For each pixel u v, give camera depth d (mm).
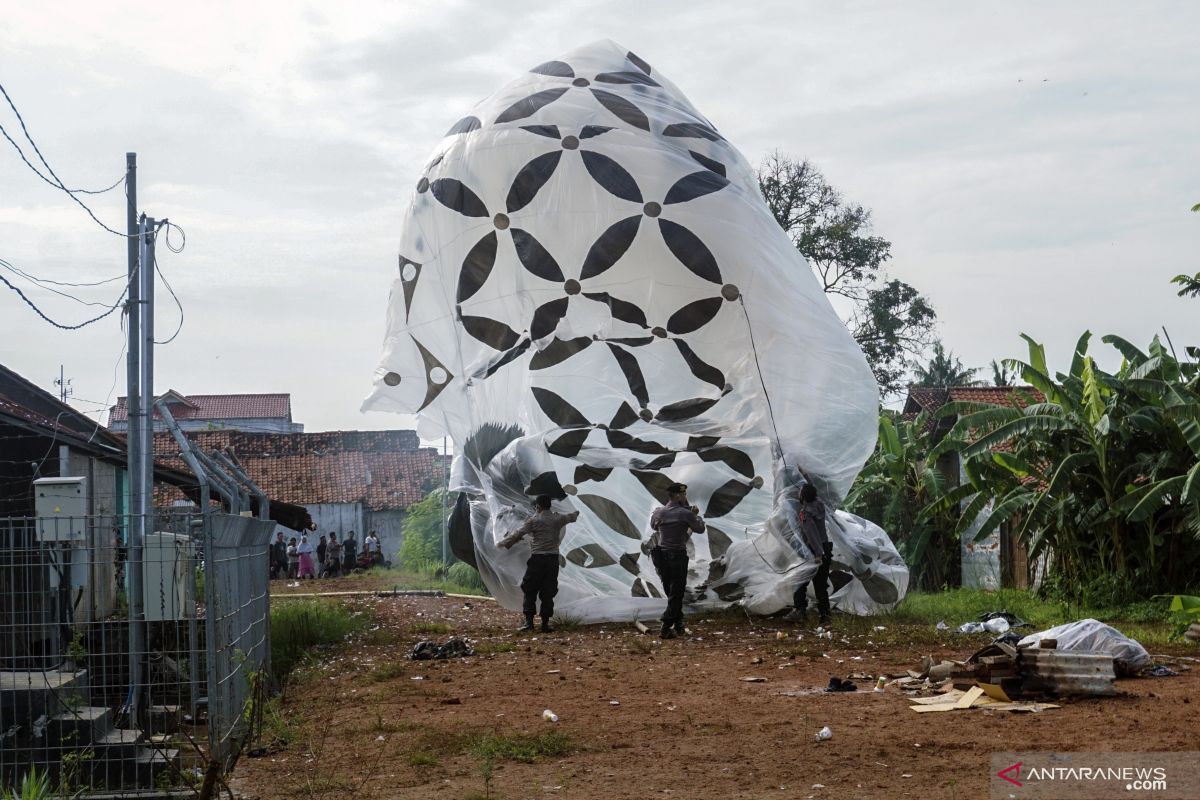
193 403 72438
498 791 6680
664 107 19016
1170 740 7434
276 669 12844
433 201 18578
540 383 18406
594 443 18125
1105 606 18359
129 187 11086
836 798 6227
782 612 16969
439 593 27359
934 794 6223
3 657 8227
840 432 17641
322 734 8812
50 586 9102
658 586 17938
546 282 18141
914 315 47906
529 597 16516
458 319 18406
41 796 7039
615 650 13969
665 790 6582
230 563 8500
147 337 11070
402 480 51000
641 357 18125
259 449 52125
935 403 33469
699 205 17953
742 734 8219
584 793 6570
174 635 9930
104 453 15805
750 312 17766
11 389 15805
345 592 28891
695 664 12391
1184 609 14133
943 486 26578
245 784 7309
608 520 18188
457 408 18359
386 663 13281
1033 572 22438
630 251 17891
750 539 17516
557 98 18688
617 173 18016
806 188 47281
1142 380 18969
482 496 17969
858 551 17219
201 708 9867
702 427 17906
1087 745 7363
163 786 7465
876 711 8969
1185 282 19500
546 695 10484
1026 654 9477
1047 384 20328
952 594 22281
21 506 14094
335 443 53250
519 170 18141
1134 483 19250
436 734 8516
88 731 8023
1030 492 20797
